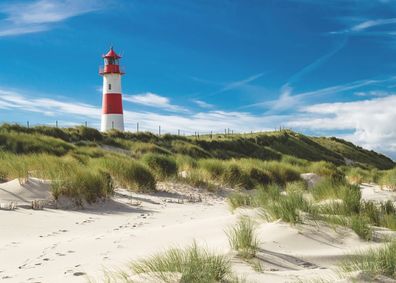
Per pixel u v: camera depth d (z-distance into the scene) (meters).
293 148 64.25
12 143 24.66
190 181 19.14
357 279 5.01
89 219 11.03
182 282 4.70
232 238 7.27
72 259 6.78
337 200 11.43
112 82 50.22
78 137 35.53
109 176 15.42
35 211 11.30
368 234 7.84
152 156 20.00
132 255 6.82
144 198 15.18
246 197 12.75
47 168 14.95
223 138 53.66
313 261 6.59
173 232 8.71
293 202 9.34
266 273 5.68
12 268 6.34
